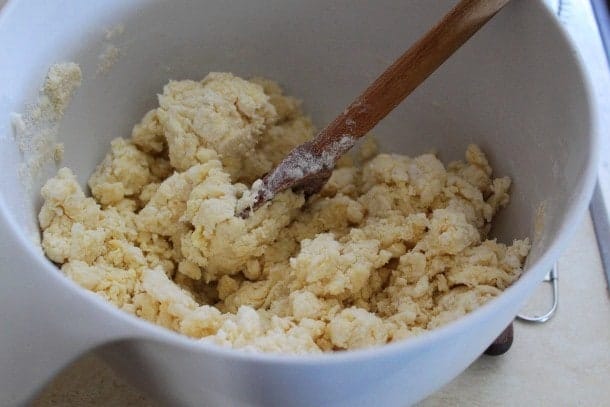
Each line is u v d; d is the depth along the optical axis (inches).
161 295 20.0
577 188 18.3
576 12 26.1
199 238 21.3
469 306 19.7
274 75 23.8
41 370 17.1
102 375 20.9
